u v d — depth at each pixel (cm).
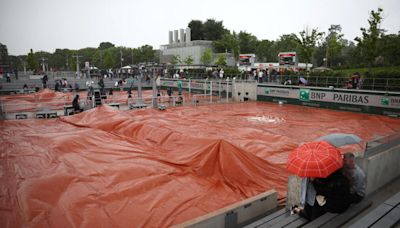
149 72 4900
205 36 9688
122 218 720
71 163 1020
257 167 1005
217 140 1054
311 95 2786
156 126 1443
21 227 664
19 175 932
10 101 2636
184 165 1032
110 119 1603
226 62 6706
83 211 736
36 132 1498
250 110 2594
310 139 1616
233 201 837
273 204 696
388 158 676
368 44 3447
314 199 505
